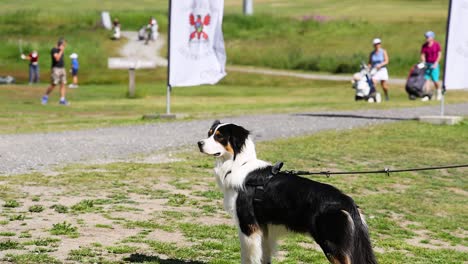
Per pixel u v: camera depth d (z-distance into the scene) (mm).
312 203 5855
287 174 6223
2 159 12828
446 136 16922
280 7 73438
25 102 26359
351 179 12336
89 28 57812
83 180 11141
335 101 27672
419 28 53531
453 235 9336
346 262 5668
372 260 5773
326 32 54688
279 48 50969
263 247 6434
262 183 6191
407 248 8352
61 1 78312
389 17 60281
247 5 62531
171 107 25234
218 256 7375
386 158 14297
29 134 16500
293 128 17875
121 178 11453
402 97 29984
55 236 7832
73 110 23828
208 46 19562
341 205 5766
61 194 10109
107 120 19812
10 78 37438
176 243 7832
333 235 5707
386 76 26531
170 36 19438
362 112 21578
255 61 48344
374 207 10484
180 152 14227
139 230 8336
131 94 29922
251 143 6418
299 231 6031
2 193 9984
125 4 78188
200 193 10641
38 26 57812
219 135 6379
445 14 60406
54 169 12023
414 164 13844
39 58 45156
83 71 42688
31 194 10016
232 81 39469
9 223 8359
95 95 30734
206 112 22359
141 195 10328
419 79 27531
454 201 11211
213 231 8430
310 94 32500
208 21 19391
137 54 49781
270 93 33031
